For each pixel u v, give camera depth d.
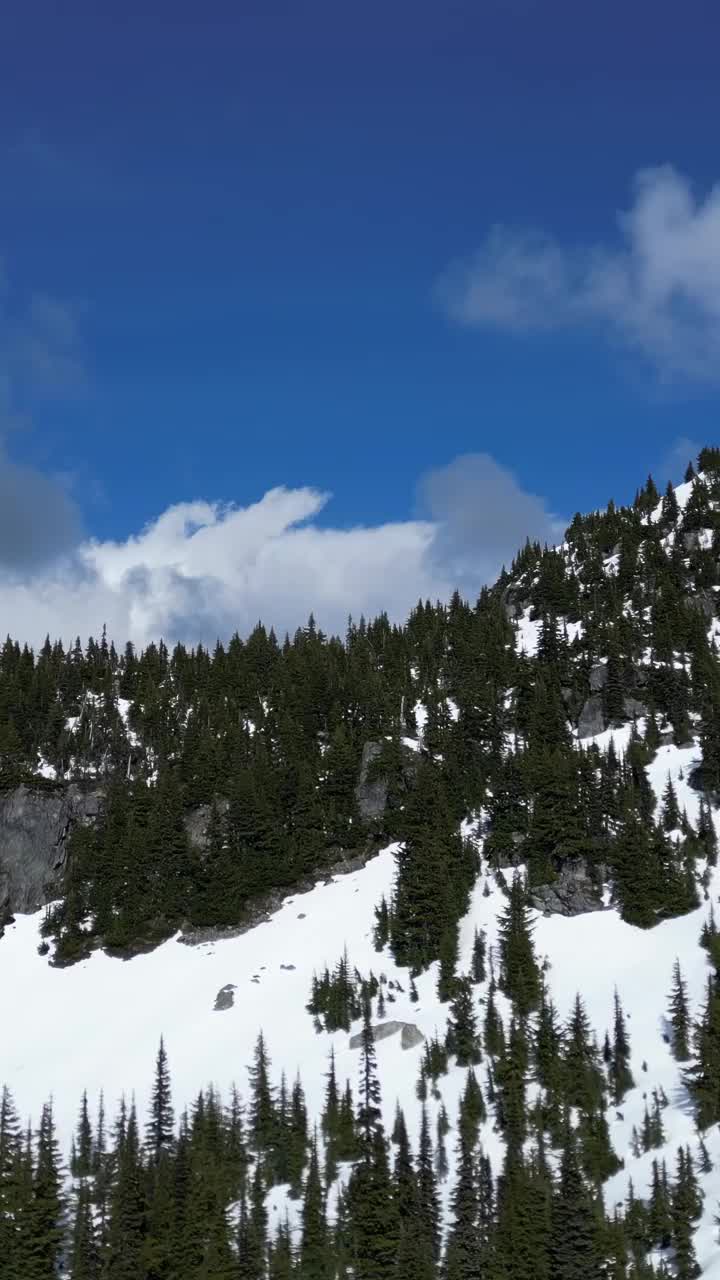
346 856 189.12
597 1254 95.12
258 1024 152.25
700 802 173.88
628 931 152.75
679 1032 127.12
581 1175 105.00
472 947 154.88
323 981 152.25
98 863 193.00
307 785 198.50
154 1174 112.38
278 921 177.12
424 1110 113.44
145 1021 160.12
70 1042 158.75
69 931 182.88
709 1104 115.56
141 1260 102.25
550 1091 122.56
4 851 198.62
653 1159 111.56
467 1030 135.38
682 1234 97.88
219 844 187.50
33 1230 105.69
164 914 182.00
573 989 143.00
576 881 161.25
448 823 176.12
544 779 171.62
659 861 160.38
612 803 172.00
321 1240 105.25
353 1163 120.88
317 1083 136.62
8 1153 115.94
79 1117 140.75
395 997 150.50
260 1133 125.69
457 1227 101.56
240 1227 106.12
